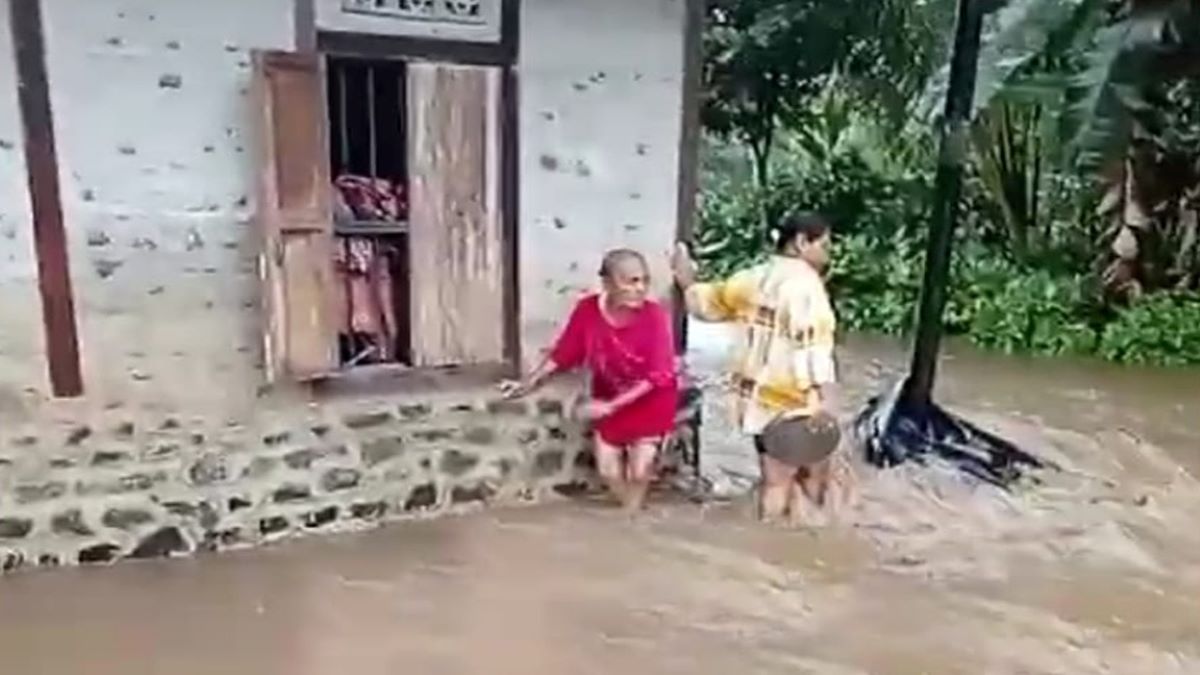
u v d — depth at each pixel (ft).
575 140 18.53
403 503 18.06
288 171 16.14
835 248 44.16
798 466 18.53
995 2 26.27
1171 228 37.35
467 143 17.66
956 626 14.96
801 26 42.06
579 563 16.75
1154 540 18.16
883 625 14.94
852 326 41.70
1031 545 17.88
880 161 45.19
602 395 18.71
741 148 49.67
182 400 16.38
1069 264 38.88
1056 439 24.39
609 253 18.83
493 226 18.06
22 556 15.80
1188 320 35.47
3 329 15.33
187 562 16.38
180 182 15.97
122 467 16.15
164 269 16.03
